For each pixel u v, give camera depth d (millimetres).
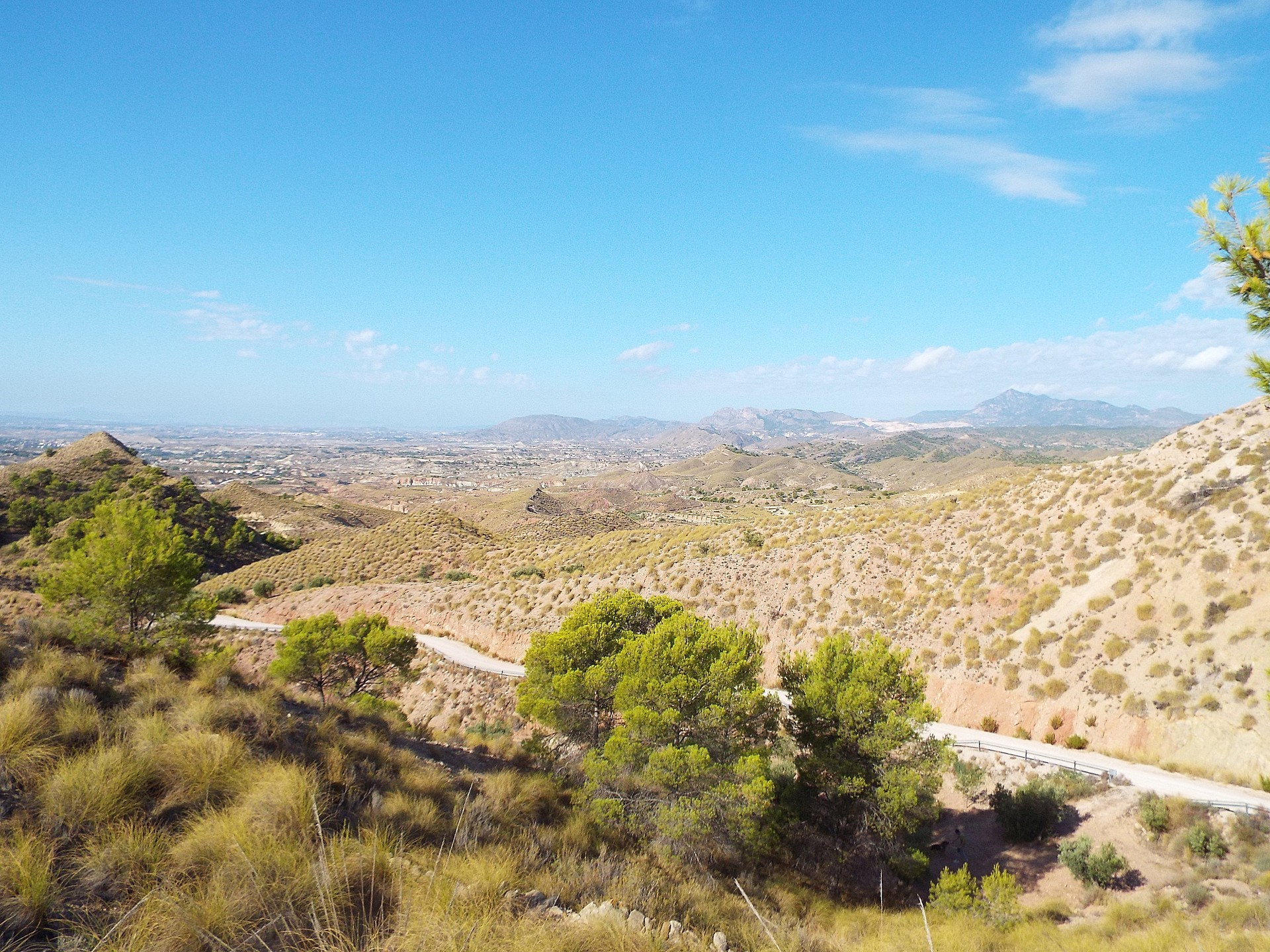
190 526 99062
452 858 8227
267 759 9109
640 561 55562
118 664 12625
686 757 16062
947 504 48969
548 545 76688
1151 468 39500
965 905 16281
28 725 7508
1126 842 20562
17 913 5090
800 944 9820
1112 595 32875
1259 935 12336
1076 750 27719
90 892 5602
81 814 6457
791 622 42938
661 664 18438
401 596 62750
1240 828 19125
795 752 24594
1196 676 27016
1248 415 38250
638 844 13977
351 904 6137
